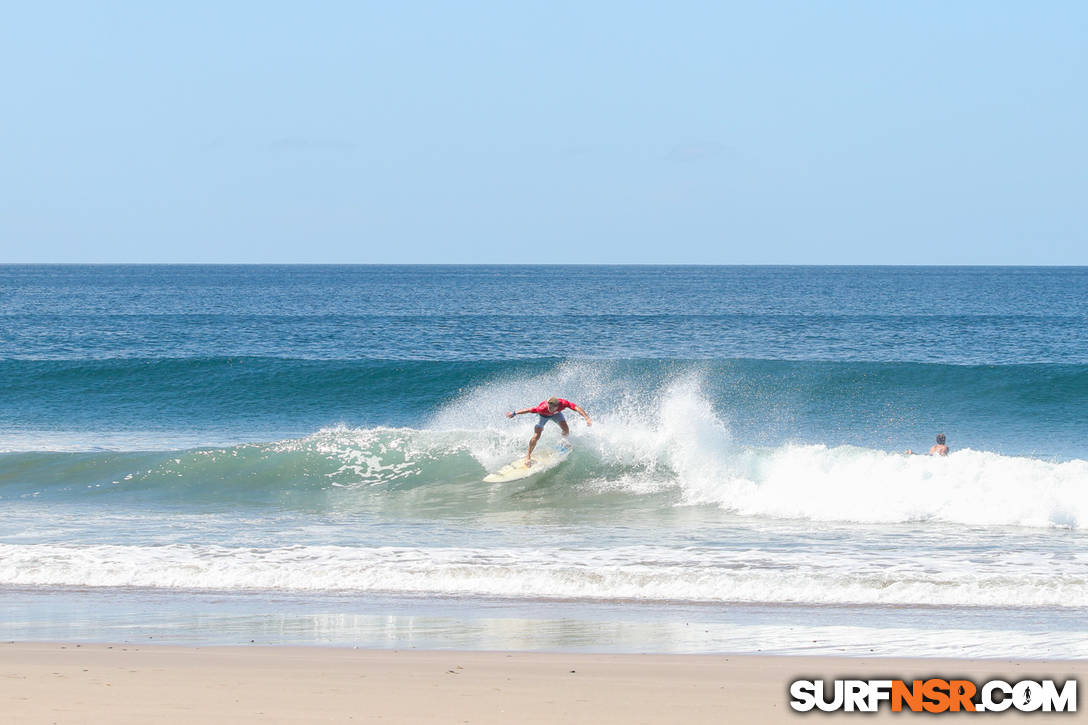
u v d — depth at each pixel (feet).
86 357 489.26
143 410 331.57
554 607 124.67
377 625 116.06
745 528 169.17
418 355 508.53
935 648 106.93
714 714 84.64
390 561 145.38
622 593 130.52
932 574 136.15
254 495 201.05
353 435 227.81
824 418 302.66
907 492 177.78
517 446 220.23
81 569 140.15
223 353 515.50
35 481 210.79
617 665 99.40
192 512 185.98
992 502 172.24
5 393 351.25
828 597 127.95
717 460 199.93
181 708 83.61
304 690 89.51
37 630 113.39
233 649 105.09
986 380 344.49
